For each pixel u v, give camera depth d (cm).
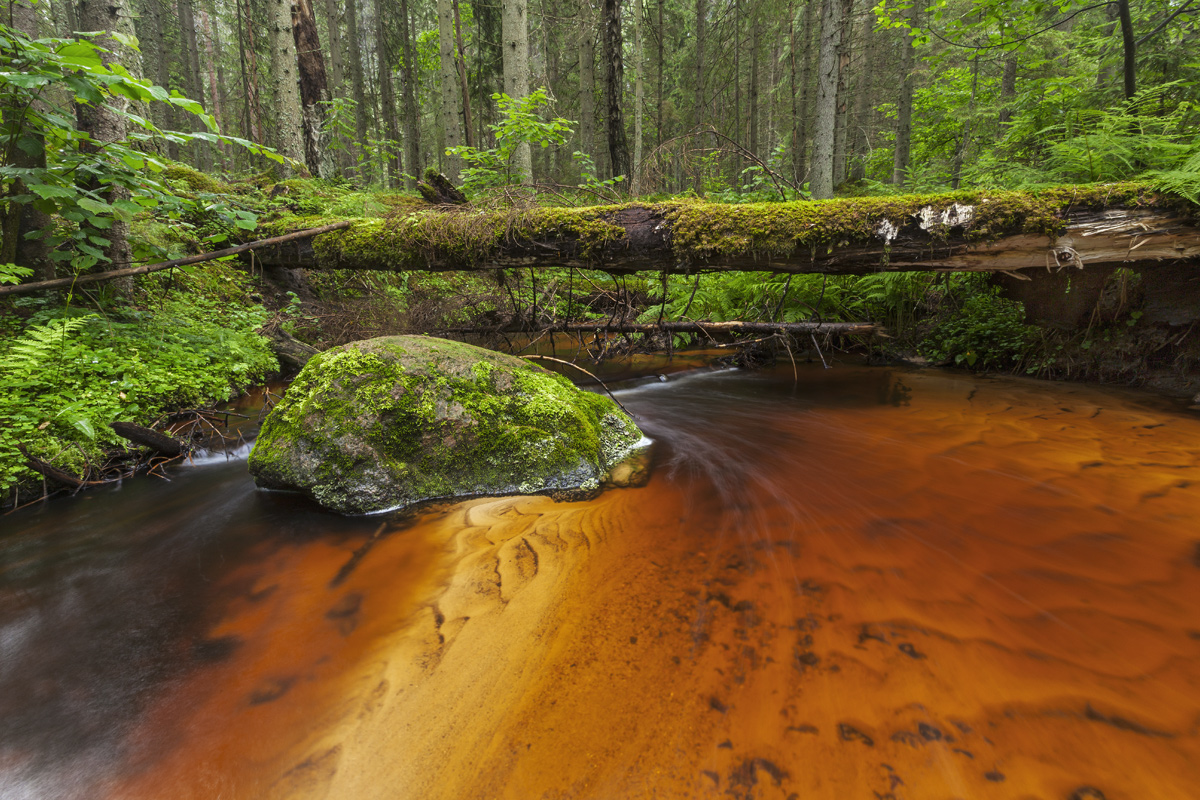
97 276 419
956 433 377
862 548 234
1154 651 166
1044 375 518
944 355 604
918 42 669
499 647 183
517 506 289
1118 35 612
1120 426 367
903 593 201
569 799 129
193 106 357
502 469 309
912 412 438
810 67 1828
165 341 460
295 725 155
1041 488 282
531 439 314
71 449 321
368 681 171
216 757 146
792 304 680
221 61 2553
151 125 356
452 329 655
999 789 125
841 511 271
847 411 459
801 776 131
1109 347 481
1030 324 537
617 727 149
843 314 688
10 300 411
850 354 697
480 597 211
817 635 180
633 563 230
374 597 214
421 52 2109
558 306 782
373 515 285
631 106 2245
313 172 1149
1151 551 220
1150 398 425
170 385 406
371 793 135
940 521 254
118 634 197
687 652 176
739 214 424
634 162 1694
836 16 819
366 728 153
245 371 500
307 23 1142
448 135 1357
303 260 581
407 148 2378
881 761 134
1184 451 319
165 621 204
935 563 219
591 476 318
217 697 166
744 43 2114
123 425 327
